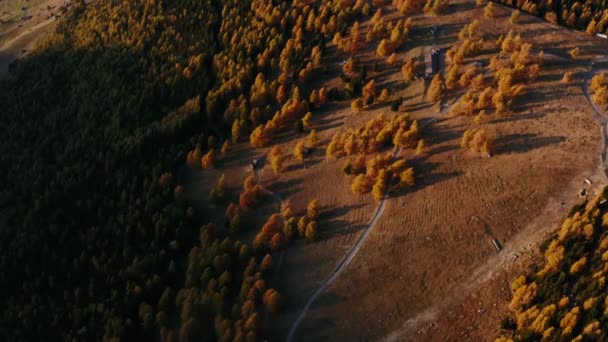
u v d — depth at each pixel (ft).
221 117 514.68
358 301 342.85
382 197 398.62
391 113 463.42
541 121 417.90
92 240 414.00
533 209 367.04
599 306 283.59
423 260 355.56
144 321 347.56
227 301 354.74
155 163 470.80
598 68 465.06
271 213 416.46
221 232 408.87
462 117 437.58
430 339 316.60
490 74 470.80
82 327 352.49
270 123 476.54
